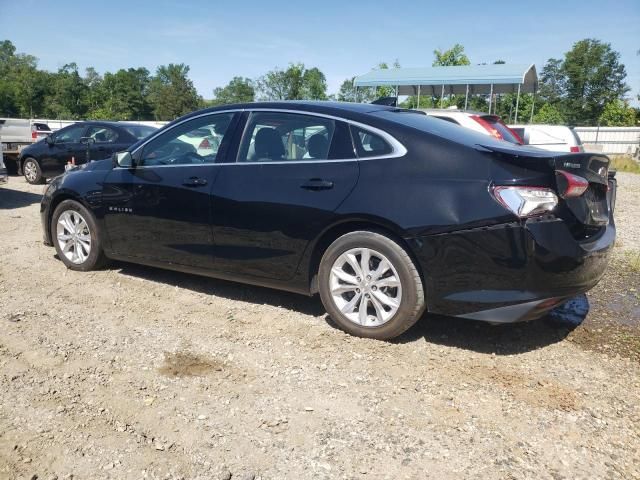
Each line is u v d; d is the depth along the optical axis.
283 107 4.34
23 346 3.75
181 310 4.51
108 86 94.12
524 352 3.83
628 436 2.85
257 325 4.21
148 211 4.82
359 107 4.26
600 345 3.98
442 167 3.60
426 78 20.52
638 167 22.11
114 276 5.36
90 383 3.27
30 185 12.60
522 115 40.47
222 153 4.48
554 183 3.39
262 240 4.20
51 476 2.44
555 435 2.84
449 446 2.73
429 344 3.91
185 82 87.75
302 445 2.71
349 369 3.51
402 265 3.68
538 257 3.36
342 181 3.86
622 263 6.21
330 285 3.99
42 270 5.54
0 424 2.82
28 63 109.50
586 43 66.81
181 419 2.91
